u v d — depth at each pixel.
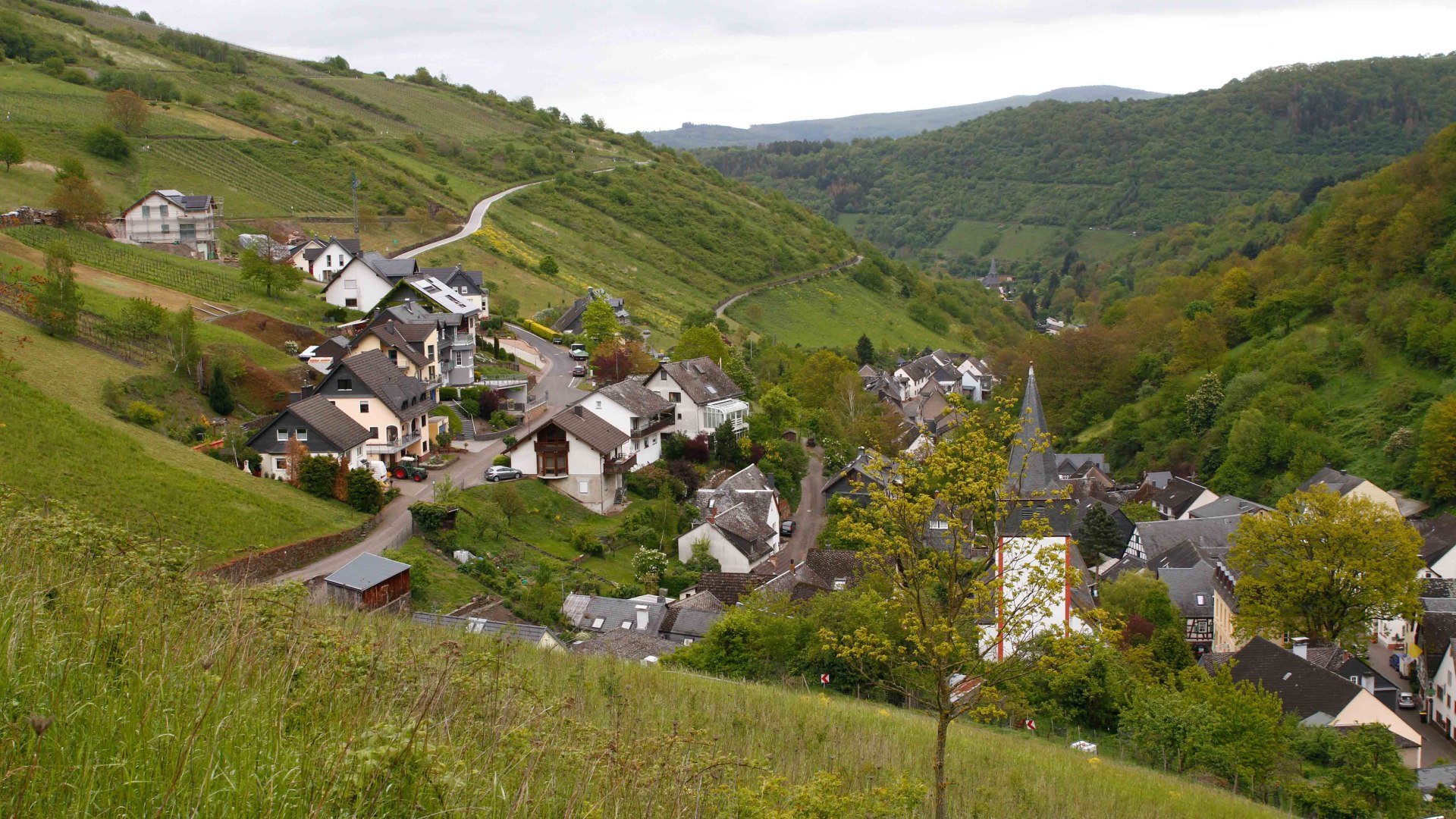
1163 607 60.41
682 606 49.50
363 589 38.69
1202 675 44.56
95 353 61.72
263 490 50.22
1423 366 104.38
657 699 22.11
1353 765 39.16
